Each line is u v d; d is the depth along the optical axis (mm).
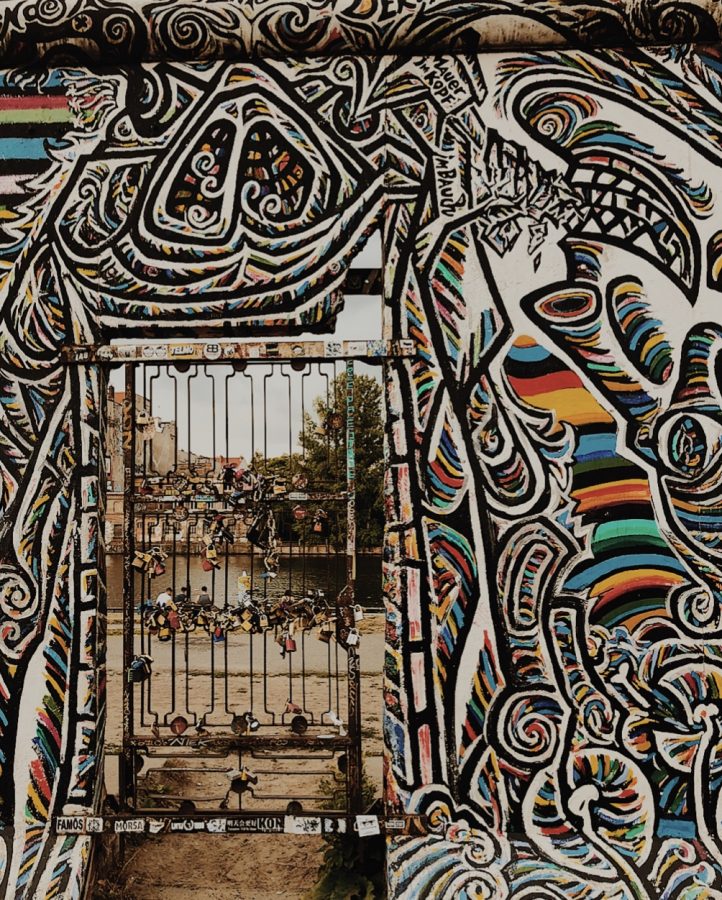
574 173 2498
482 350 2459
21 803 2406
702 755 2346
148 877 2627
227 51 2566
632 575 2395
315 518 2557
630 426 2424
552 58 2533
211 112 2570
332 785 3086
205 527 2539
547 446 2430
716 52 2510
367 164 2525
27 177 2582
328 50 2557
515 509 2422
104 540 2584
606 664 2383
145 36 2537
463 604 2408
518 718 2377
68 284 2539
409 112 2535
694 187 2477
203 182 2549
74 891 2213
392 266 2490
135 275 2527
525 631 2396
